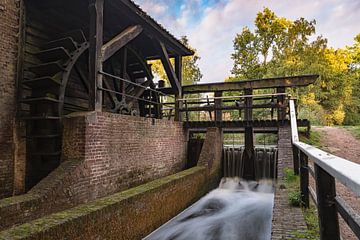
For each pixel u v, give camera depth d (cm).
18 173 580
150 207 494
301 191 384
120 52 911
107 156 555
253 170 951
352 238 271
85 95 815
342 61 2698
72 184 463
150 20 752
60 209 436
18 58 592
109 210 390
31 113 599
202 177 766
